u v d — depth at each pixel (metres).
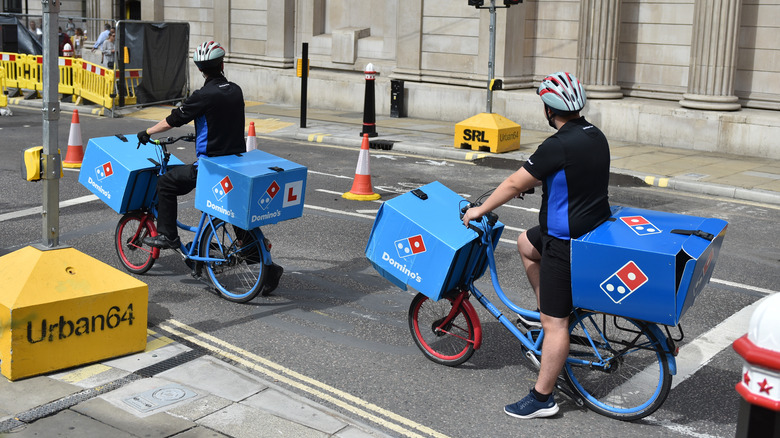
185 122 6.13
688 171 12.70
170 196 6.45
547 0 17.34
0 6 29.50
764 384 2.19
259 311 6.23
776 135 13.98
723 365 5.39
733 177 12.23
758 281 7.34
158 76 20.05
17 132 15.60
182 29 20.53
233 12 22.22
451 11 17.97
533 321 4.84
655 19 15.90
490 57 14.04
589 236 4.20
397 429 4.42
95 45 23.12
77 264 5.00
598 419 4.62
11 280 4.79
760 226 9.56
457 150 14.04
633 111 15.57
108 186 6.78
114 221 8.91
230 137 6.22
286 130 16.55
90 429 4.09
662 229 4.26
